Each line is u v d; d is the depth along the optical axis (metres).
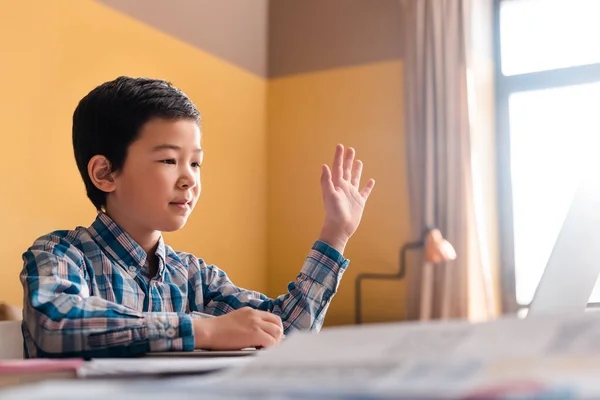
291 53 3.44
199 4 2.94
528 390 0.16
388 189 3.16
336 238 0.92
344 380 0.20
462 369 0.20
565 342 0.22
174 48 2.78
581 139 3.06
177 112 0.96
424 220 3.01
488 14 3.23
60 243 0.88
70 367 0.38
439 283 2.96
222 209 3.01
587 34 3.11
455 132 3.00
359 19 3.32
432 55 3.08
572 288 0.59
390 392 0.18
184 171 0.95
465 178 2.98
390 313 3.08
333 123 3.31
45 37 2.17
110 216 0.98
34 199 2.08
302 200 3.32
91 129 0.98
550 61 3.17
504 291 3.16
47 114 2.15
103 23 2.40
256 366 0.25
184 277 1.05
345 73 3.32
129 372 0.36
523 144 3.19
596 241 0.59
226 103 3.10
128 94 0.96
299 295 0.92
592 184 0.61
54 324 0.63
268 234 3.36
